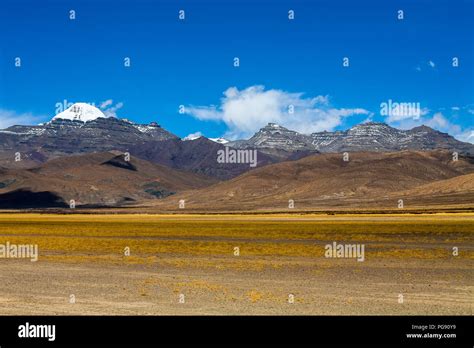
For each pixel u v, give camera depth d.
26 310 22.81
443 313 21.83
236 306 23.28
